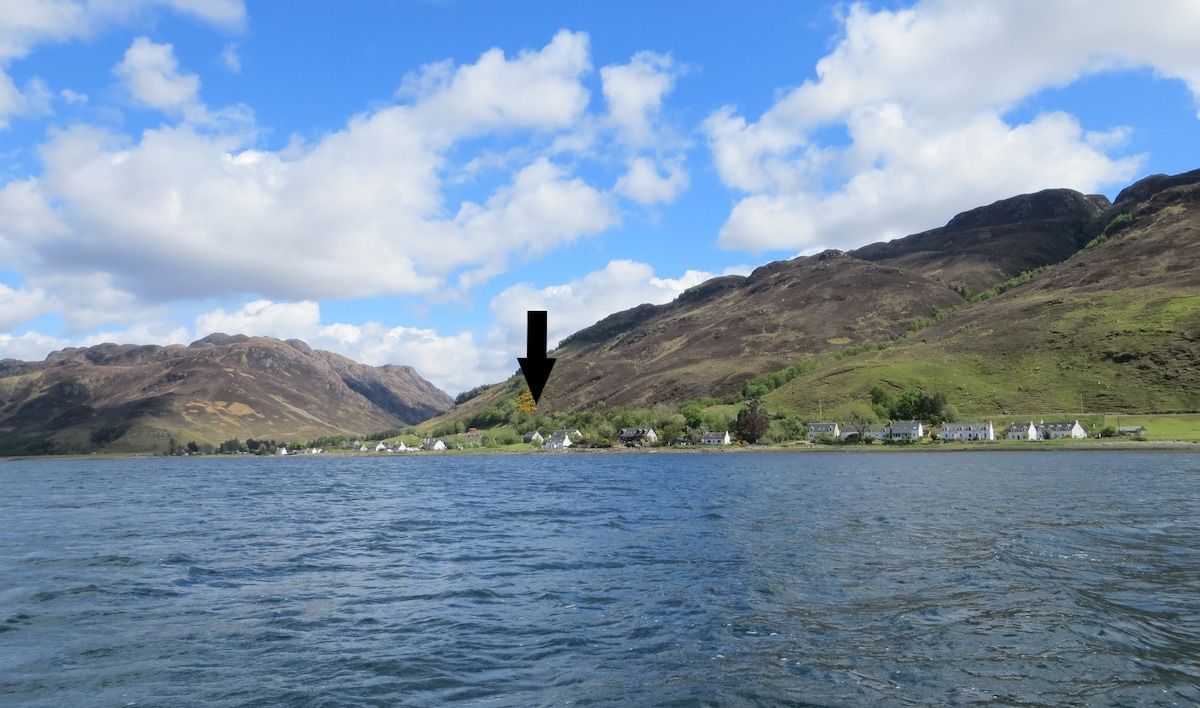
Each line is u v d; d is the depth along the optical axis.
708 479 98.38
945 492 69.56
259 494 90.62
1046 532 40.56
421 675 18.75
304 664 19.69
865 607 24.64
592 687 17.78
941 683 17.70
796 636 21.56
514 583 29.44
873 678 18.09
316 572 32.59
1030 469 107.31
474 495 78.75
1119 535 39.31
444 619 24.02
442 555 36.88
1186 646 20.16
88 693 17.73
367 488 99.44
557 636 21.92
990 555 33.50
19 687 18.12
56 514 63.66
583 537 42.28
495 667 19.30
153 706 16.89
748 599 25.89
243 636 22.34
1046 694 16.97
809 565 31.94
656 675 18.52
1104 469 103.69
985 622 22.62
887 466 125.69
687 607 24.97
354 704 16.91
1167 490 68.38
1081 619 22.73
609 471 129.62
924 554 34.38
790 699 16.84
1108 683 17.56
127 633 22.78
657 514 53.72
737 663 19.31
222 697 17.42
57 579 31.31
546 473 130.38
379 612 25.11
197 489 105.06
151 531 48.91
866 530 42.78
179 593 28.42
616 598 26.48
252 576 31.77
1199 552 34.12
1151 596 25.67
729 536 41.19
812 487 79.31
